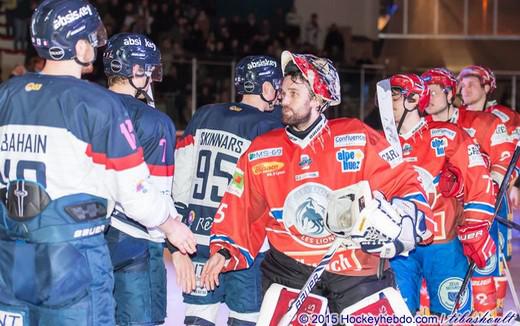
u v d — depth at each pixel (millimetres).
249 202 3457
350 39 19219
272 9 19125
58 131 3002
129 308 3844
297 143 3334
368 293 3336
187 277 3850
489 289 4609
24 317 3096
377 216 3141
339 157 3297
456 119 5109
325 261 3256
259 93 4504
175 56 12852
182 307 5750
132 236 3820
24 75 3127
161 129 3809
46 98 3029
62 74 3117
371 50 19578
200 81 12984
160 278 3967
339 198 3240
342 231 3236
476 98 5613
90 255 3064
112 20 14492
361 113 14234
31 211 3006
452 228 4246
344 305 3348
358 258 3320
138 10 15266
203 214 4445
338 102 3365
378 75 14398
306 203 3311
